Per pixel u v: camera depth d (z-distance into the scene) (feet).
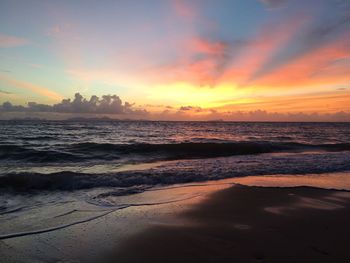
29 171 38.42
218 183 30.91
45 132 130.31
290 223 18.83
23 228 18.04
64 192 26.94
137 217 20.04
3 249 15.24
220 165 43.01
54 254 14.74
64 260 14.12
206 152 63.00
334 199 24.64
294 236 16.66
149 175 33.53
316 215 20.44
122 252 14.88
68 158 52.08
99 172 37.45
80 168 41.32
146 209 21.81
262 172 37.68
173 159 52.95
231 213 20.86
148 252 14.83
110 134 127.13
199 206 22.54
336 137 130.82
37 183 28.96
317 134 155.53
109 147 65.16
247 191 27.17
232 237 16.55
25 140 87.04
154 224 18.70
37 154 53.62
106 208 22.09
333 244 15.58
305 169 40.09
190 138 108.37
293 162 46.39
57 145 68.95
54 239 16.46
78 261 14.02
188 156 57.57
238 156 57.57
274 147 72.18
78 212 21.16
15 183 28.73
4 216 20.26
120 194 26.25
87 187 28.66
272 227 18.12
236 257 14.15
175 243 15.81
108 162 48.34
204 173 35.73
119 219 19.65
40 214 20.72
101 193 26.48
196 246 15.44
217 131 177.99
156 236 16.76
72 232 17.42
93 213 20.92
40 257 14.43
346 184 31.86
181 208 22.06
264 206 22.56
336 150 71.72
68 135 114.11
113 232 17.40
